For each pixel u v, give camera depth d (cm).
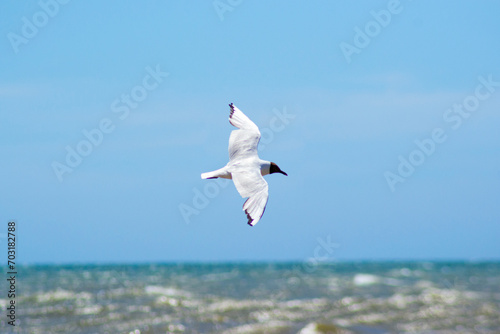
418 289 4594
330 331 2383
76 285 4525
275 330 2484
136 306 3094
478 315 2950
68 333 2356
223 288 4569
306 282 5516
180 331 2431
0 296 3431
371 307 3259
